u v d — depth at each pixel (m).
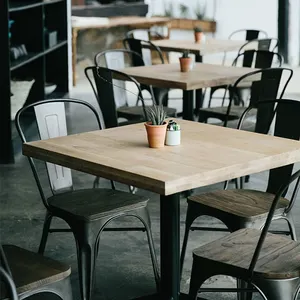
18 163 6.44
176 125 3.46
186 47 7.80
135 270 4.20
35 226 4.93
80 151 3.34
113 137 3.63
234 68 6.50
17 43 8.12
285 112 4.01
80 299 3.73
